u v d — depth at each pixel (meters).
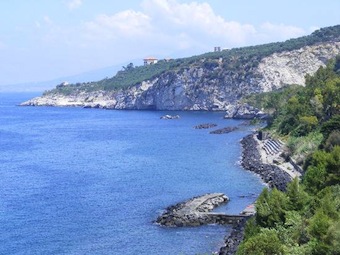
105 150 177.12
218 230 81.88
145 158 155.12
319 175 73.44
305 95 173.00
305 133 142.25
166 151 168.12
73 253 73.62
